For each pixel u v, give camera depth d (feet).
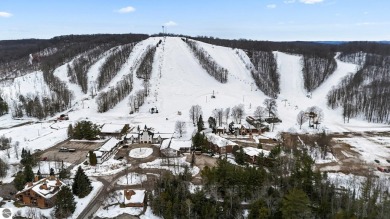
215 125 573.33
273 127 591.78
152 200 317.83
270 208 288.30
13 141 521.65
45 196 320.29
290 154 412.57
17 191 352.49
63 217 301.02
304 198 270.46
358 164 435.53
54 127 602.44
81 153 473.26
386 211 278.46
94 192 352.69
